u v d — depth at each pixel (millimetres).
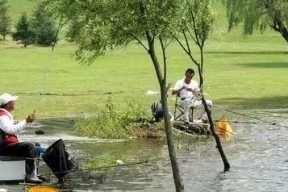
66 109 45781
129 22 19422
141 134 34156
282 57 130000
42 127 37531
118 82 69812
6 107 23547
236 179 23969
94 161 26250
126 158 28125
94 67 95062
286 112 45719
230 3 87438
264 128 37562
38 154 23953
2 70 86500
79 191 21938
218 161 27406
